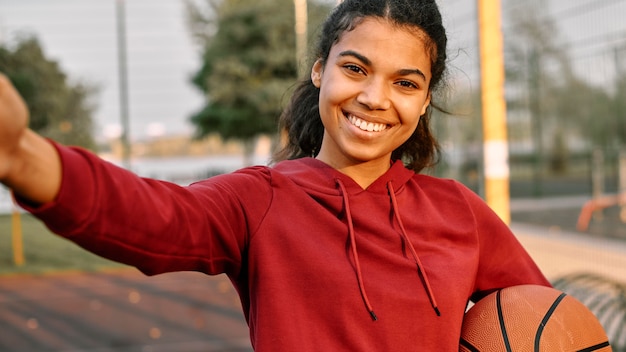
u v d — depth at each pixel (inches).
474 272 56.6
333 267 49.0
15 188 33.3
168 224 40.7
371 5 52.4
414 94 53.4
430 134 68.8
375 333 48.6
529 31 337.7
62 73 696.4
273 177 52.1
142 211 38.7
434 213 57.5
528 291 62.5
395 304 49.4
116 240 37.7
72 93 748.0
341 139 52.8
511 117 546.0
